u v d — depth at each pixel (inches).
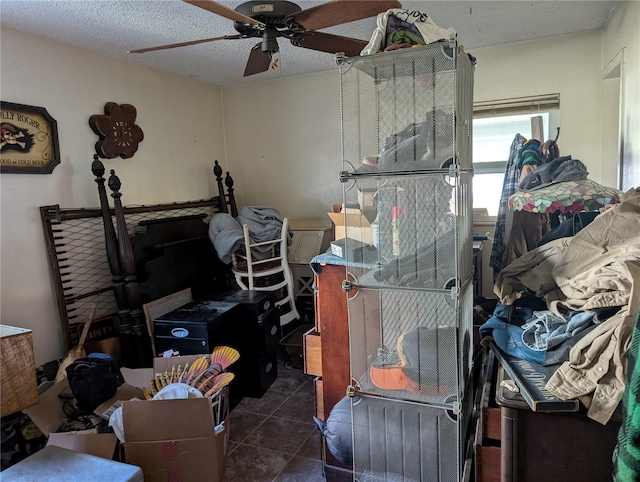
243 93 164.1
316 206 158.6
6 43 97.1
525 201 67.4
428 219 51.6
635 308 45.8
